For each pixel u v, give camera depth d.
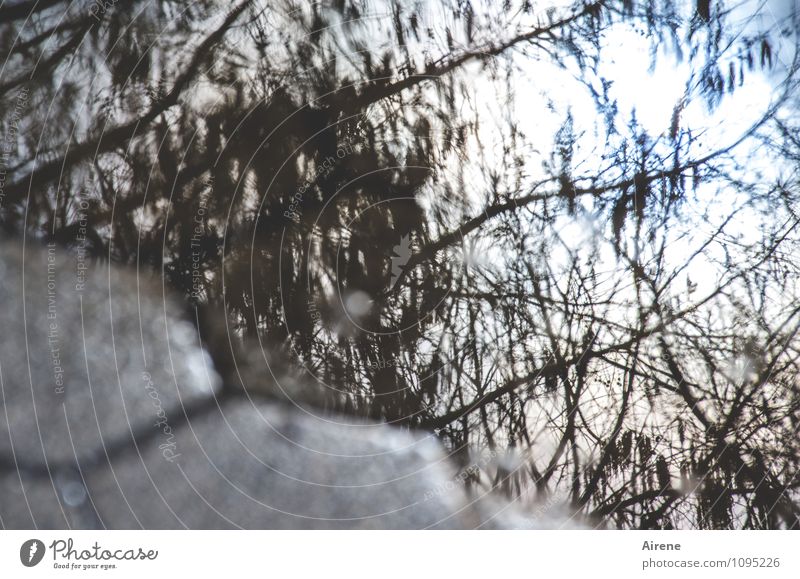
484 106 1.73
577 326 1.67
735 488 1.52
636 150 1.71
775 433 1.56
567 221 1.71
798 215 1.65
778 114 1.66
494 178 1.72
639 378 1.63
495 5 1.75
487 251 1.71
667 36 1.71
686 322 1.66
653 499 1.51
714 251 1.68
